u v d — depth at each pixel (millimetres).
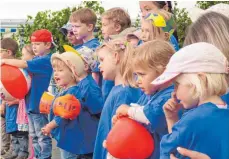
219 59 2828
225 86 2838
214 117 2762
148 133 3531
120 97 4098
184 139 2785
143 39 4434
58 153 8102
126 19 6008
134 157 3502
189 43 3258
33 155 7633
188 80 2803
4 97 6805
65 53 5633
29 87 6898
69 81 5621
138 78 3504
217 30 3160
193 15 4562
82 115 5449
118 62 4277
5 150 8289
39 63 6938
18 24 10938
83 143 5469
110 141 3580
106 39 5980
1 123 8273
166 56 3402
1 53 8180
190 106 2877
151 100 3504
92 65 5738
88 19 6426
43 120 7059
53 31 10180
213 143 2752
